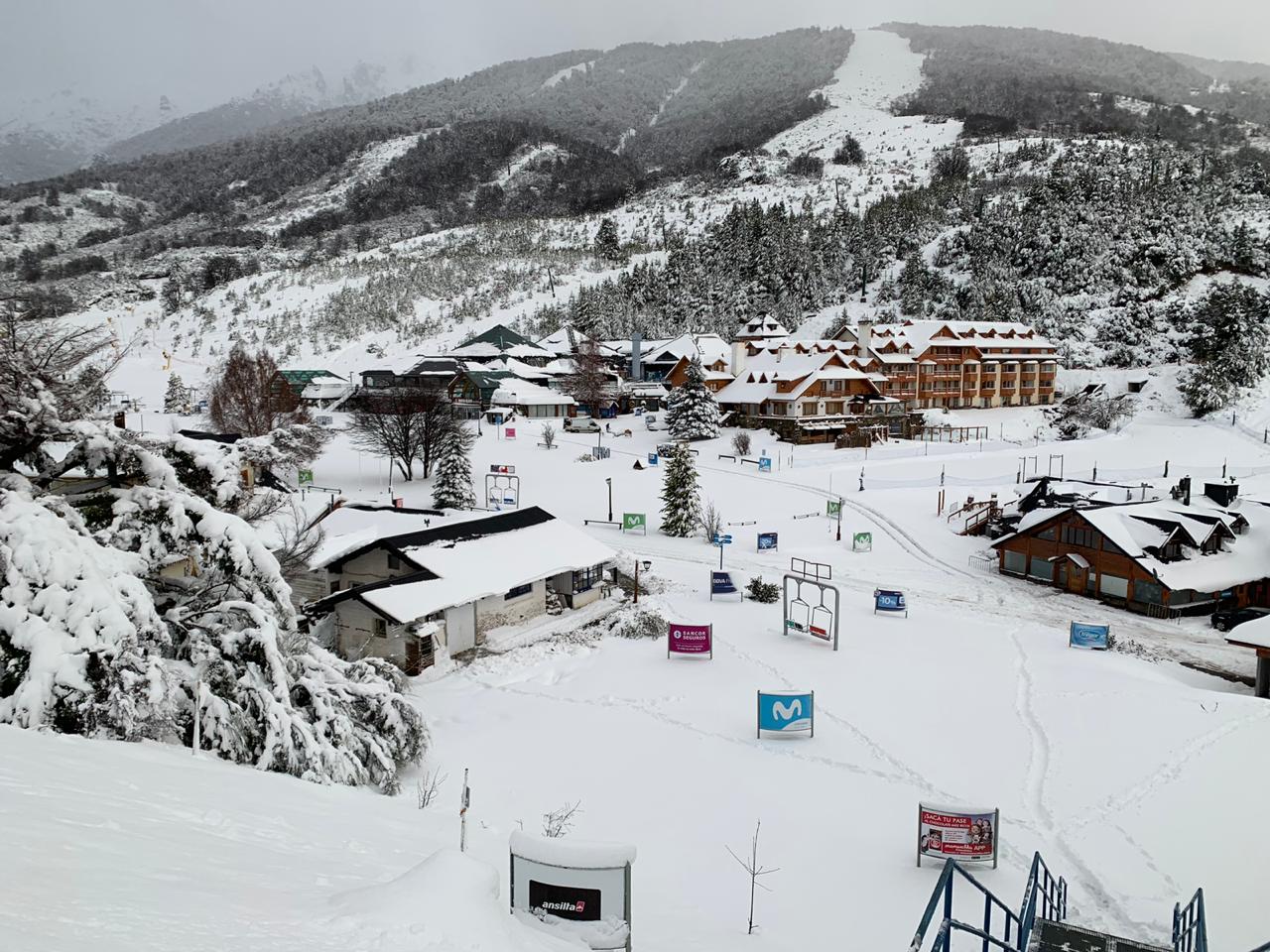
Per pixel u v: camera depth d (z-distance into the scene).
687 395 89.94
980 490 66.44
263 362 91.31
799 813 20.66
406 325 172.12
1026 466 75.19
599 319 148.38
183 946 6.11
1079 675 31.70
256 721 18.17
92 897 6.75
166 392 127.81
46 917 6.03
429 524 42.22
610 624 38.72
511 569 37.84
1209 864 18.02
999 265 144.50
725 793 21.81
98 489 20.78
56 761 12.27
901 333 113.94
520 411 109.56
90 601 15.81
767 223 174.50
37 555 15.84
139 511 19.09
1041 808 20.91
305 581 38.91
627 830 19.41
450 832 16.22
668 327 154.88
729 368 110.88
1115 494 55.47
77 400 20.97
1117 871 17.77
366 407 77.69
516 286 189.62
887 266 160.62
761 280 162.88
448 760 23.62
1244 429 85.56
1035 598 45.81
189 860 8.88
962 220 169.12
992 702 28.78
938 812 17.92
